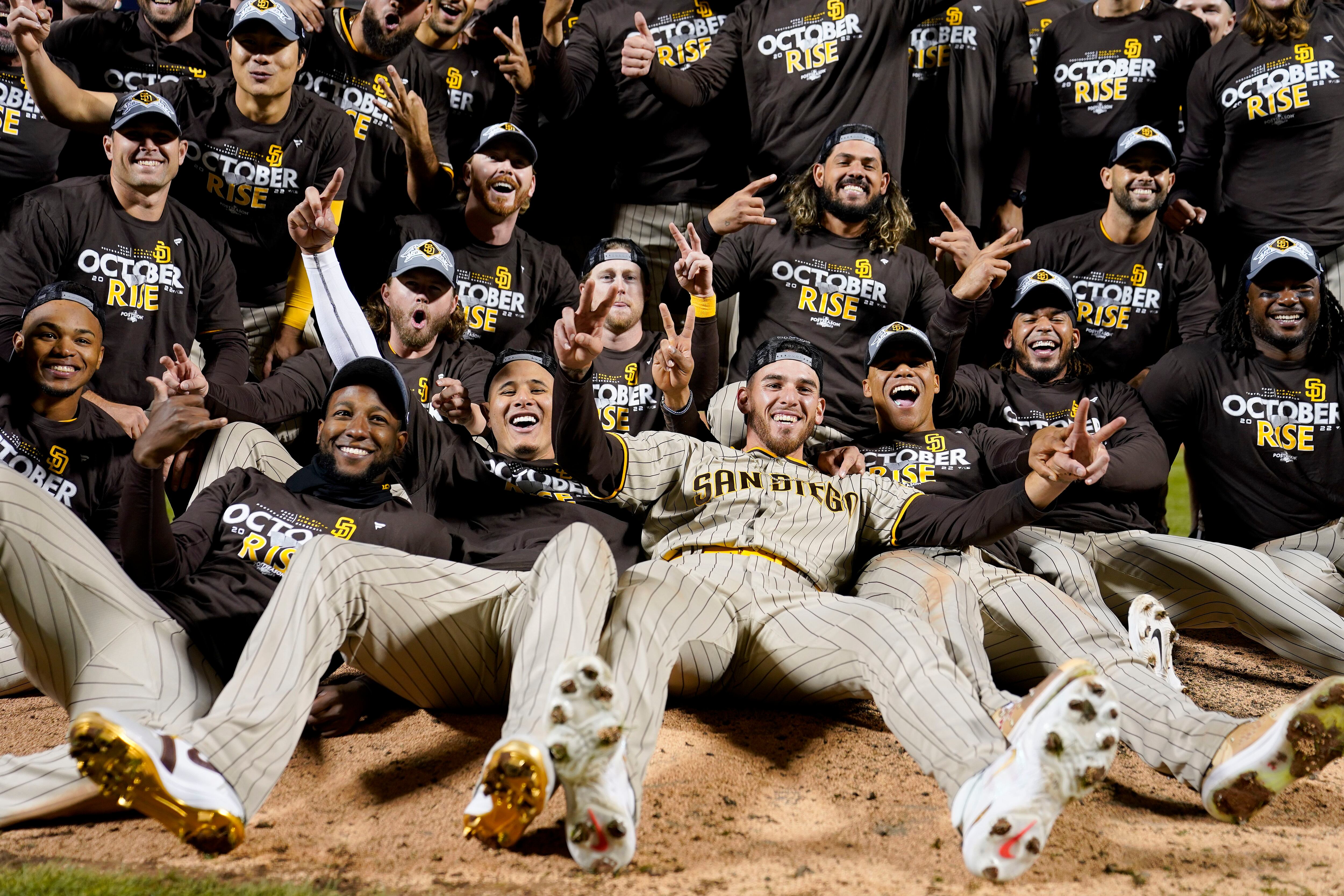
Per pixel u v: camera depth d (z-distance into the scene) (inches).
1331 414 197.6
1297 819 120.0
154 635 125.6
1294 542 195.9
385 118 236.5
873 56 236.2
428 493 174.7
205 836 98.3
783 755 133.3
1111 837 113.6
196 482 179.9
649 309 257.6
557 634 113.2
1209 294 229.3
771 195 245.1
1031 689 148.6
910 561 152.8
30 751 130.3
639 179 252.8
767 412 163.5
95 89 226.7
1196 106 250.2
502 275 223.8
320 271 189.9
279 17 207.9
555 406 145.4
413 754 130.1
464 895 96.6
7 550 116.4
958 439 194.9
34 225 192.2
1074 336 209.5
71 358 167.3
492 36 256.5
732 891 98.6
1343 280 242.8
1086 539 187.6
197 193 214.4
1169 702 124.0
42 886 94.6
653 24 250.8
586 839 95.7
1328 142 237.0
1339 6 241.1
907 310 218.7
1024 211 273.9
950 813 112.8
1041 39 268.2
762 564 147.9
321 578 119.9
